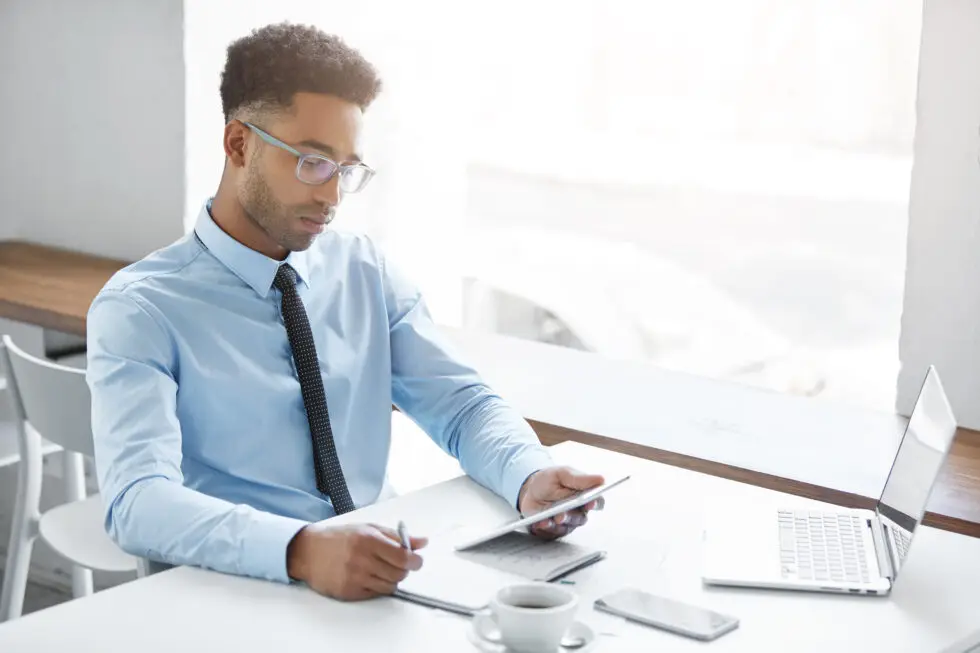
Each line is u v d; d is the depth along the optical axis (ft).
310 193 5.63
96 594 4.47
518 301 9.70
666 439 7.00
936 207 7.00
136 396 5.35
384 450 6.34
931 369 5.24
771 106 8.38
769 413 7.66
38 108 10.88
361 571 4.44
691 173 8.79
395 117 9.94
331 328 6.21
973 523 5.66
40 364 6.74
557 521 5.06
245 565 4.64
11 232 11.32
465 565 4.77
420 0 9.67
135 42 10.12
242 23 10.17
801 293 8.48
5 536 10.56
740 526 5.30
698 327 8.95
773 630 4.30
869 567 4.83
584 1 9.00
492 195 9.68
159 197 10.25
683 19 8.62
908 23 7.75
